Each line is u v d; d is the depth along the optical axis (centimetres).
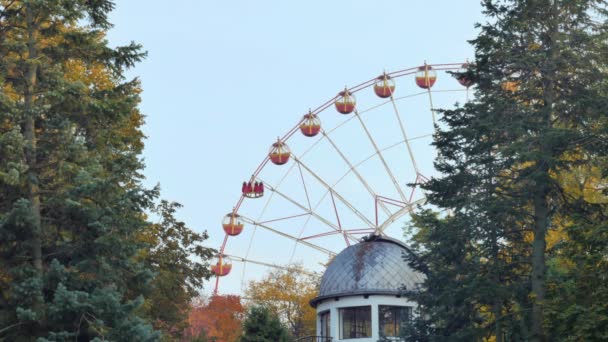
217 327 8619
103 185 2950
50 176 3084
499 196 3856
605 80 3716
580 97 3691
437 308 4588
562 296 3344
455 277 4216
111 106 3180
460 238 4041
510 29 3872
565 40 3791
